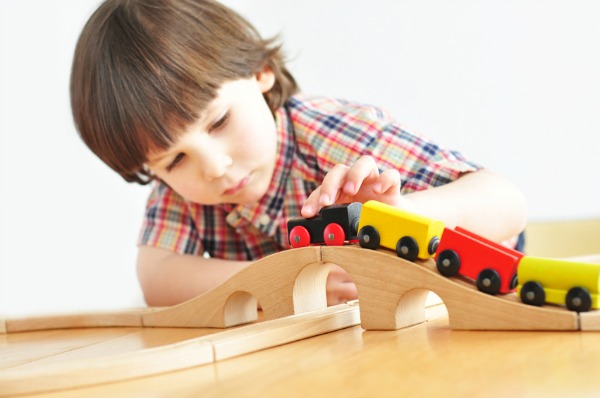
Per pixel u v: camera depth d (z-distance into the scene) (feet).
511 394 1.25
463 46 6.89
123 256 8.00
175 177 3.54
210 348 1.72
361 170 2.48
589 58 6.43
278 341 1.90
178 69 3.38
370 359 1.63
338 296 3.32
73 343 2.43
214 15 3.77
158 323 2.61
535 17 6.60
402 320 2.03
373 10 7.23
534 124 6.66
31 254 8.09
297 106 4.22
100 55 3.50
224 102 3.47
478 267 1.91
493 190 3.48
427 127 7.07
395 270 1.99
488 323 1.87
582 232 5.62
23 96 8.16
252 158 3.55
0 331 3.00
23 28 8.20
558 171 6.57
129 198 8.02
